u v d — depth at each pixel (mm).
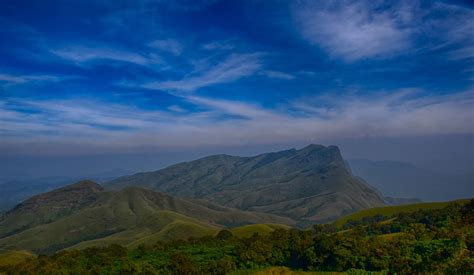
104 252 169000
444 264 107688
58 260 157375
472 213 104750
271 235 173500
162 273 139000
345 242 137625
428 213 192000
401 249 131875
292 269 141250
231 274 138500
